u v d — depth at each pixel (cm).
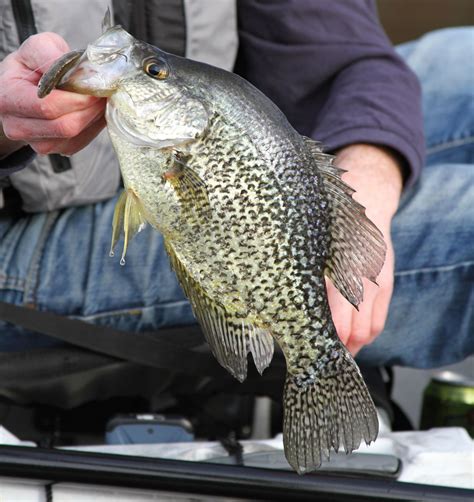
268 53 318
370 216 260
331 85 317
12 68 191
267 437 291
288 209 175
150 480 212
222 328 180
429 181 293
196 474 212
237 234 174
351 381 185
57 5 263
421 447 241
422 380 372
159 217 174
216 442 249
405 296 285
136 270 281
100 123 193
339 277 182
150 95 170
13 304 263
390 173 278
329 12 314
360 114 289
